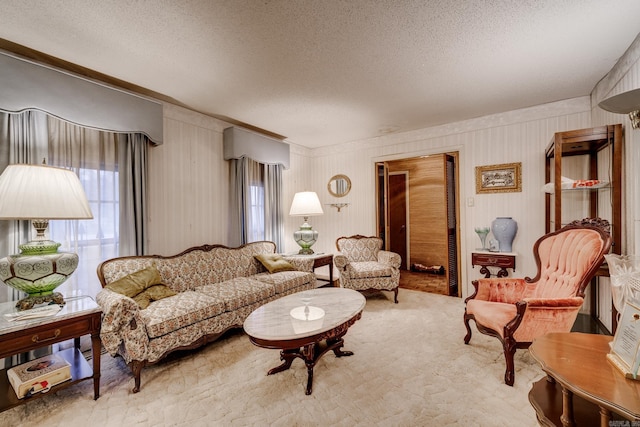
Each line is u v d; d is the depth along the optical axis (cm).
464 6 170
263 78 258
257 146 398
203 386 193
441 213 569
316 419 159
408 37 200
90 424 159
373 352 236
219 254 333
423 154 418
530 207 342
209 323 238
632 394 95
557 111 324
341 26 187
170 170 319
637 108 126
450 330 279
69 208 185
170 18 177
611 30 193
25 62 209
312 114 353
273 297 297
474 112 355
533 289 239
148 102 280
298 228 503
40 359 183
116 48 210
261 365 220
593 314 298
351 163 490
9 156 209
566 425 111
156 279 254
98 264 258
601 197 283
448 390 184
